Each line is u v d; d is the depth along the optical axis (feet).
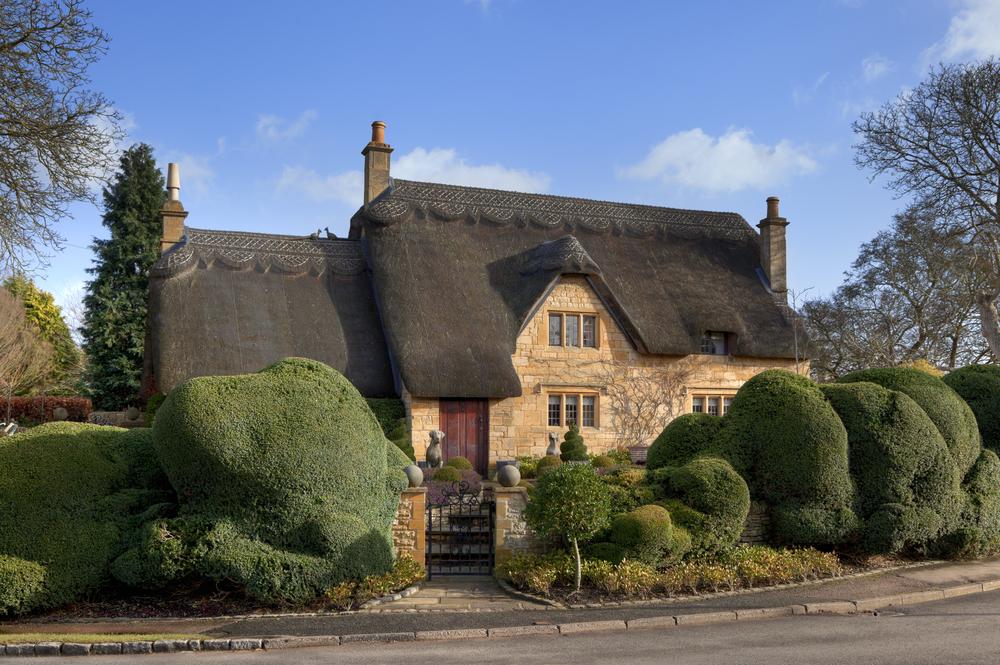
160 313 75.92
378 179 94.73
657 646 33.40
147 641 33.30
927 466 50.60
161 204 138.62
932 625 36.96
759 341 91.04
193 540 38.68
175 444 39.22
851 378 58.70
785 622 37.96
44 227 60.90
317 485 40.29
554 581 42.55
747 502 46.68
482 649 33.17
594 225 96.84
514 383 77.51
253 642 33.68
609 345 85.46
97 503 40.47
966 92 89.45
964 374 62.39
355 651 32.99
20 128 57.00
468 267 87.10
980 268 100.99
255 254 84.53
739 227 105.70
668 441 53.72
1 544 37.73
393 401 77.87
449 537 50.55
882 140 97.30
